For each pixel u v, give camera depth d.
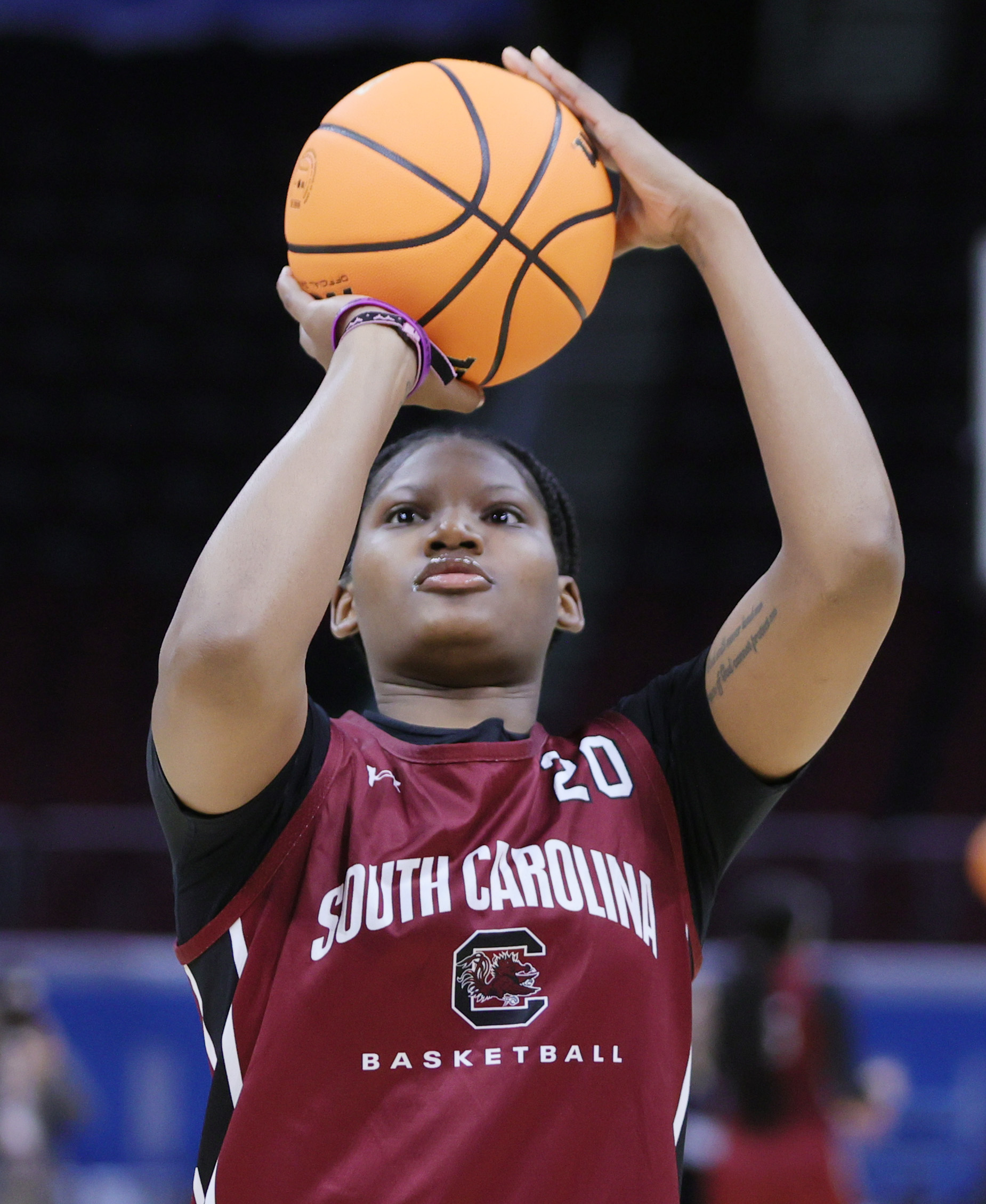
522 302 5.06
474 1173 3.91
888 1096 13.70
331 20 30.80
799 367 4.77
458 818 4.39
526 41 33.03
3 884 19.47
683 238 5.31
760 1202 12.64
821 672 4.53
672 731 4.87
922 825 25.73
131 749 27.92
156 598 29.97
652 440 31.78
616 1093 4.11
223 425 31.30
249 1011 4.21
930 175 33.16
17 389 31.33
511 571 4.87
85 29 31.17
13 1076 14.23
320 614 4.23
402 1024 4.09
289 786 4.43
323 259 5.01
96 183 33.25
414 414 23.64
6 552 30.28
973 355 28.94
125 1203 17.22
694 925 4.63
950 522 30.45
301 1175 3.97
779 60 33.84
